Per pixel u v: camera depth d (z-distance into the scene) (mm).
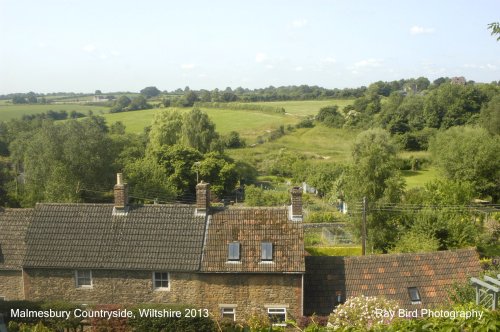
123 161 67875
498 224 50562
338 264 27672
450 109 103062
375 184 48031
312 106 168375
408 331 9945
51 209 29125
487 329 9742
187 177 74812
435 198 51344
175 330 21172
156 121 92562
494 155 65062
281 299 26047
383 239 46250
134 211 28719
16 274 28000
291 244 26891
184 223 27969
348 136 118625
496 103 87188
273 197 66250
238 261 26312
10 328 16812
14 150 71938
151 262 26359
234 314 26328
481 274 22469
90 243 27422
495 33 13609
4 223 29859
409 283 26672
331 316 18438
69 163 59344
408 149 101312
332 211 65875
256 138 120000
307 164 91438
